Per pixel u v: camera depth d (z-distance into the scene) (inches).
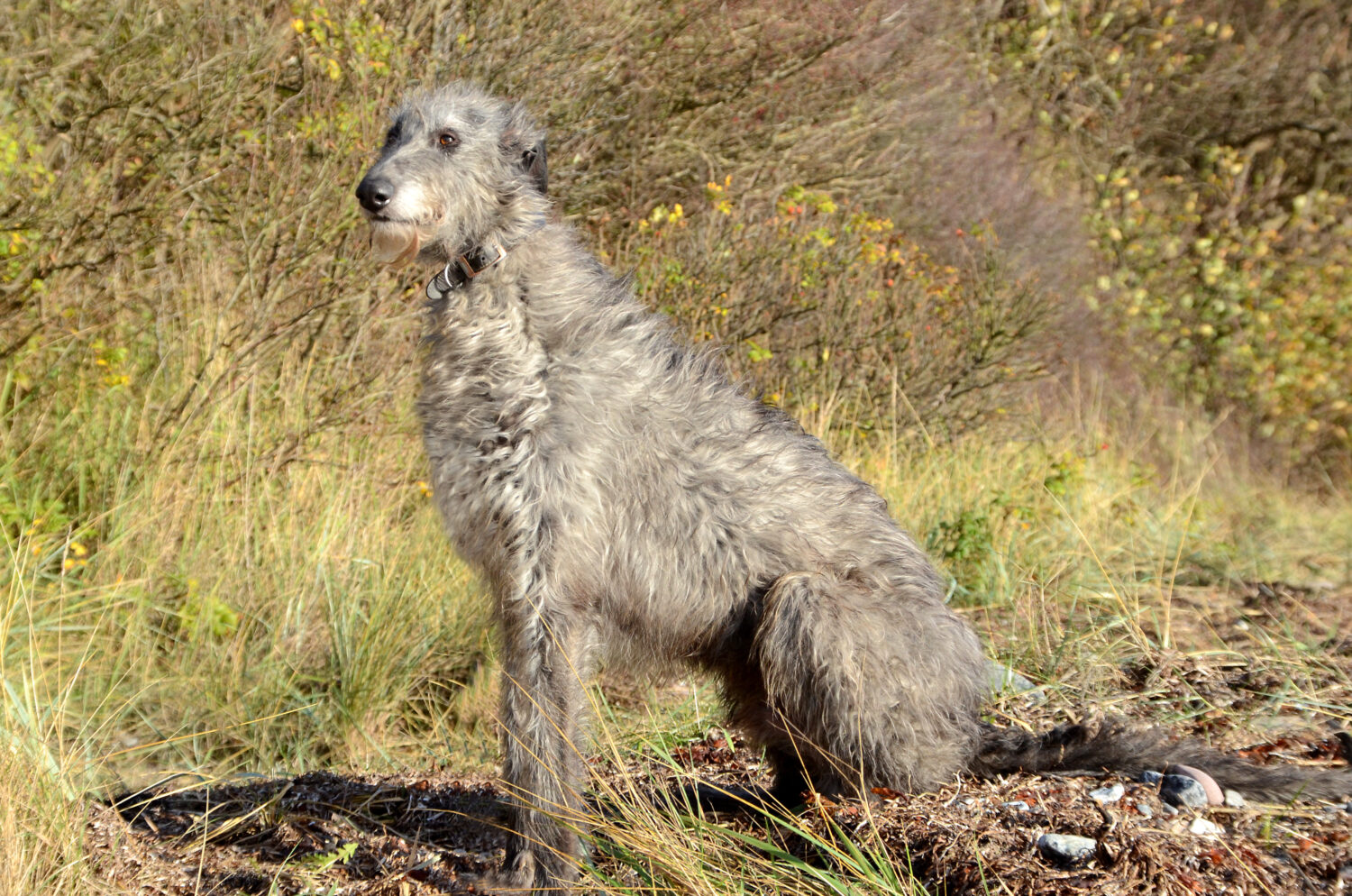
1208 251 495.2
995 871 119.2
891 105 387.2
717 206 299.0
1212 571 266.8
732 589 141.7
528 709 133.9
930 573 149.7
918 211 389.7
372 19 274.8
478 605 212.5
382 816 153.6
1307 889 117.0
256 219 265.6
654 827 124.8
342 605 202.2
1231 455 442.0
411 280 276.1
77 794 145.5
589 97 335.6
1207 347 484.1
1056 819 129.2
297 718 192.9
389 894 131.2
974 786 141.6
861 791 136.6
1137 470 355.9
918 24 421.4
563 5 315.9
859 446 295.1
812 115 376.5
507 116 152.0
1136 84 572.4
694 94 366.0
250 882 133.2
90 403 238.2
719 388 146.9
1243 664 187.3
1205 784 135.9
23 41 246.5
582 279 144.1
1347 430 465.7
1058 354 409.4
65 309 243.8
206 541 221.0
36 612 191.8
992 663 182.5
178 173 259.8
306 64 269.9
